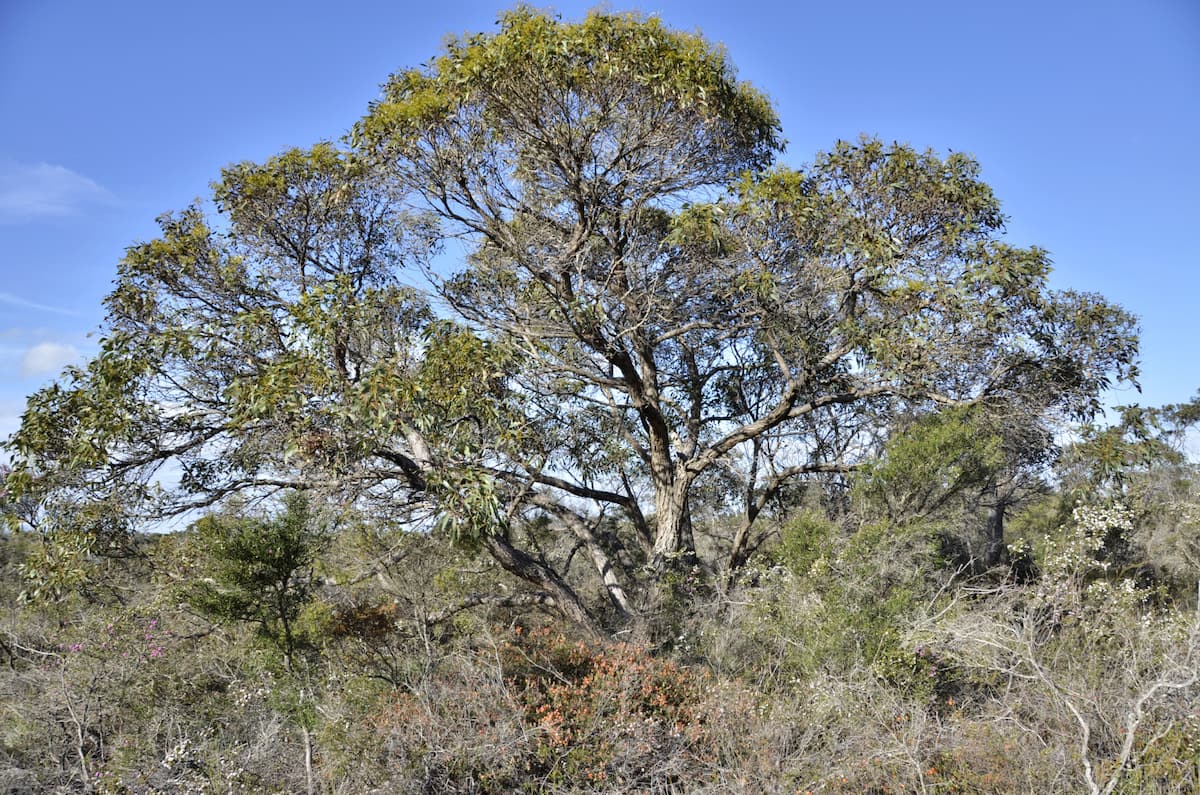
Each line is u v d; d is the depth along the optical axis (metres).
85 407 8.38
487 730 5.98
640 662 7.18
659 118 10.73
